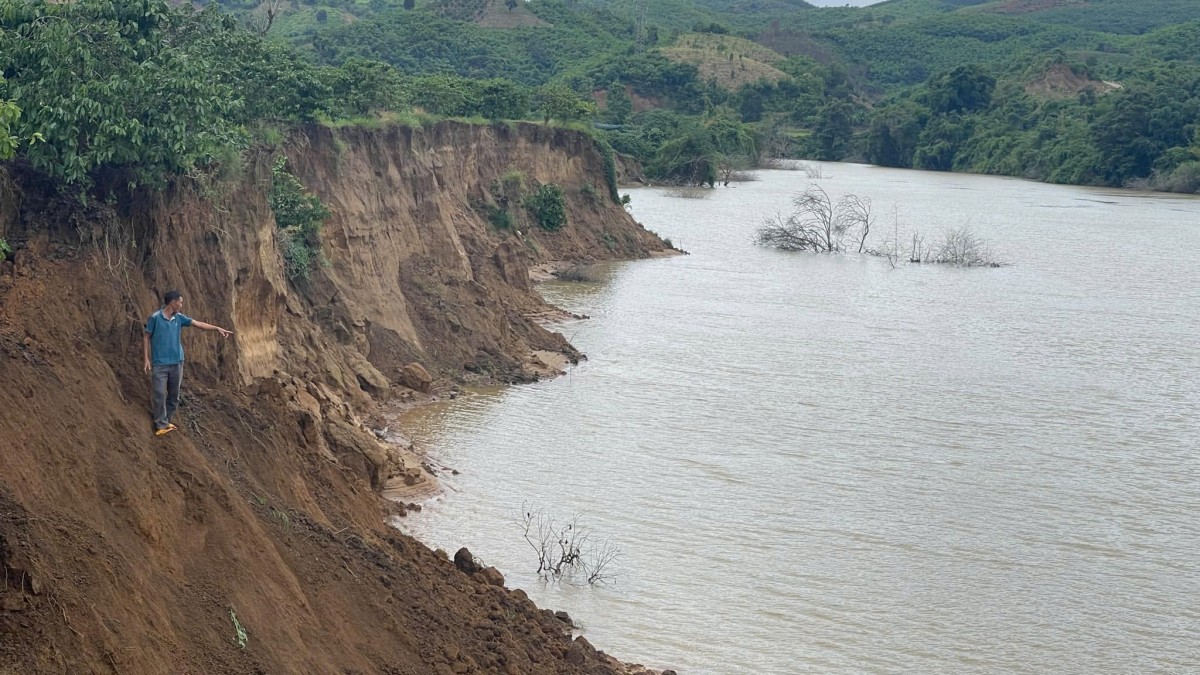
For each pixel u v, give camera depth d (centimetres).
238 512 1350
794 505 2397
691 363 3719
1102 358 4050
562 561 1998
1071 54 19150
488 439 2739
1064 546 2239
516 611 1722
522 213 5809
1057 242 7688
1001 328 4584
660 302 4894
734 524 2270
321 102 3338
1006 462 2769
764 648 1775
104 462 1238
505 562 2020
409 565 1661
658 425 2945
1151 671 1755
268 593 1290
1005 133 15125
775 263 6378
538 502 2323
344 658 1316
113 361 1480
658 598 1923
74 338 1403
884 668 1730
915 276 6044
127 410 1371
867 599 1962
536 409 3050
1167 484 2642
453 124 5300
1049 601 1989
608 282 5375
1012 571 2109
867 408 3228
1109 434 3055
